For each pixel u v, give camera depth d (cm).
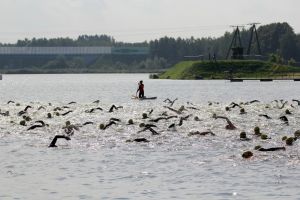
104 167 4319
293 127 6806
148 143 5544
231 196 3381
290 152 4834
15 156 4872
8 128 6962
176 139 5794
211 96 15112
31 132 6556
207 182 3750
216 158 4619
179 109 9231
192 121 7444
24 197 3422
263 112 8944
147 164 4412
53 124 7350
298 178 3812
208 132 6094
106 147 5328
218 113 8756
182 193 3469
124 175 4009
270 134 6138
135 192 3506
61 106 10838
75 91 19862
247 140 5659
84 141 5741
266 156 4659
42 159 4706
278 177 3856
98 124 7269
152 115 8475
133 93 17750
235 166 4266
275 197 3338
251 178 3841
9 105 11431
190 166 4297
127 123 7294
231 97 14588
